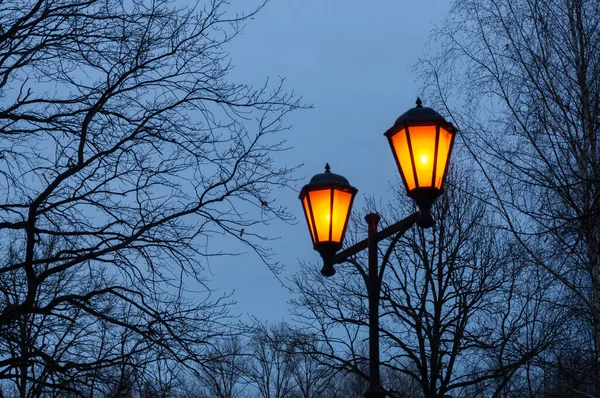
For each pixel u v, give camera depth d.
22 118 9.59
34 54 10.01
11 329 9.93
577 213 10.66
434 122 7.16
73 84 10.23
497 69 12.48
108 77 10.06
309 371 29.88
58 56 10.06
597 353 12.05
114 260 9.75
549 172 11.66
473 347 17.61
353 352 19.08
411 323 18.08
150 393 9.57
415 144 7.16
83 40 10.09
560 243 11.43
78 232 9.41
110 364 9.44
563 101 11.86
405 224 8.00
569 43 12.02
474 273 18.66
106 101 9.96
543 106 11.96
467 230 18.97
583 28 11.98
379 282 8.16
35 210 9.07
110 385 9.70
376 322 8.00
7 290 9.75
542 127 11.95
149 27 10.25
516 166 11.16
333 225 8.02
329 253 8.05
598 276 11.26
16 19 9.98
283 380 30.67
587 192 10.49
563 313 13.61
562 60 11.92
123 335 10.55
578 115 11.40
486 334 17.70
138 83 10.23
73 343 10.81
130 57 10.20
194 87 10.34
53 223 9.93
